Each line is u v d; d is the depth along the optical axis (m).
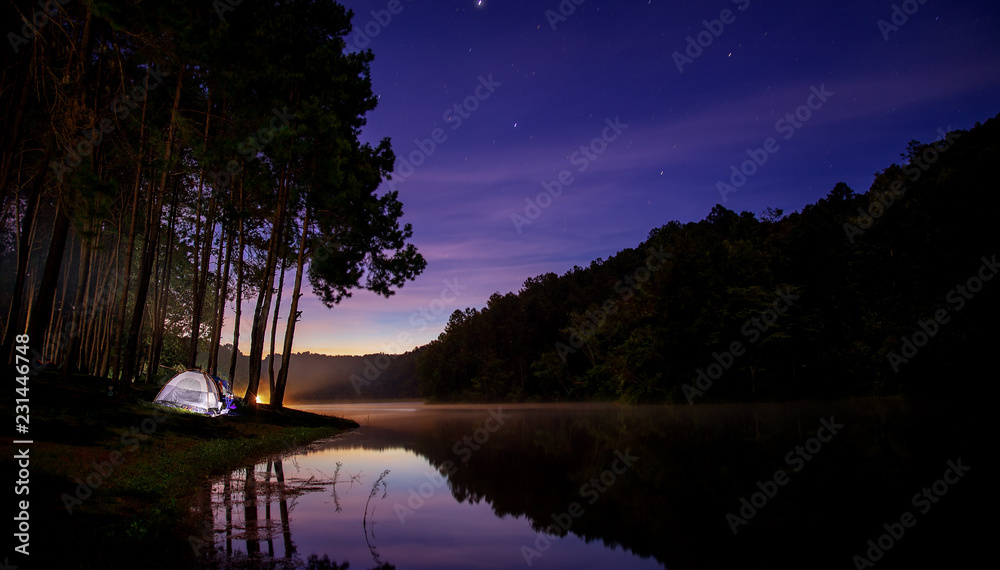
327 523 7.75
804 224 52.53
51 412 11.65
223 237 26.05
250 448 14.71
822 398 45.00
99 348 29.39
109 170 19.94
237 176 21.95
